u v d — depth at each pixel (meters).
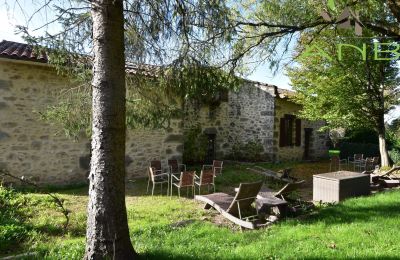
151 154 9.95
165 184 9.19
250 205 6.40
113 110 3.40
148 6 4.14
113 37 3.38
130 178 9.54
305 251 4.06
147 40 4.41
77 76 4.99
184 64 4.50
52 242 4.58
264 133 14.02
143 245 4.27
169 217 6.07
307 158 16.38
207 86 4.77
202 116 13.51
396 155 14.75
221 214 6.27
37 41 4.13
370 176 8.59
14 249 4.37
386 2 6.32
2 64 7.64
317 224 5.26
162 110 4.99
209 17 4.21
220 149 14.46
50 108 5.58
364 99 11.34
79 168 8.77
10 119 7.78
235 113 14.91
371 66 10.87
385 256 3.80
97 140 3.43
